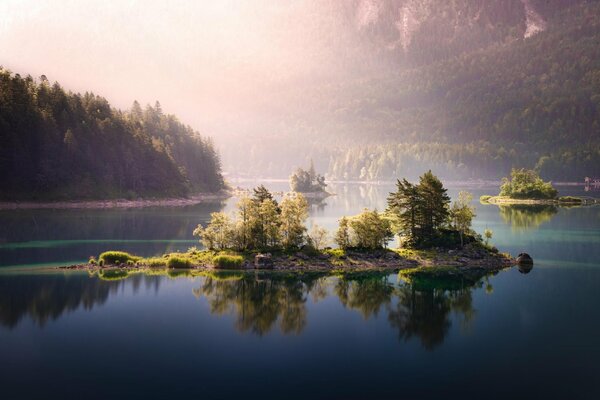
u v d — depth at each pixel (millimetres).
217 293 73250
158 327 58969
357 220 101750
